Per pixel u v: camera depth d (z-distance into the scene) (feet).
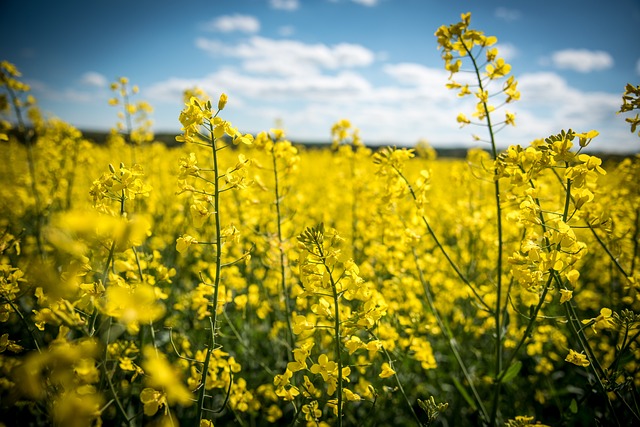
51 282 3.32
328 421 8.93
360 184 13.66
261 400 9.84
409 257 11.50
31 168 12.21
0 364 3.75
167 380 2.70
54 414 4.35
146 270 8.02
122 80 15.55
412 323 9.45
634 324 6.12
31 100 11.96
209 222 13.30
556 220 5.63
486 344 12.66
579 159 5.85
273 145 9.03
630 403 8.84
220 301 7.15
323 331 9.36
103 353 4.85
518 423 6.01
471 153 18.93
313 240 5.28
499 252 7.80
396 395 9.88
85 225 2.78
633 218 10.87
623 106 6.53
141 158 18.16
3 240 6.45
